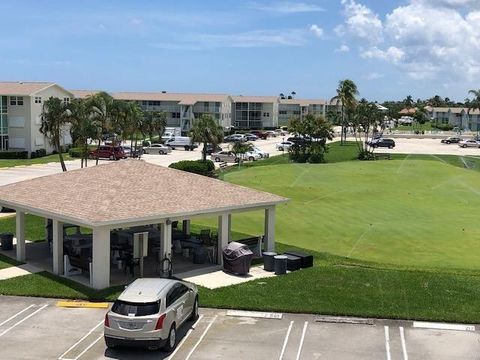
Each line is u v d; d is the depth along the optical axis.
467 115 181.12
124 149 86.19
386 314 19.31
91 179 25.77
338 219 38.88
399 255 29.62
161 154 87.81
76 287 22.00
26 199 24.89
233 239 31.09
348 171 62.34
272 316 19.28
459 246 31.62
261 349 16.64
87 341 17.11
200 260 25.81
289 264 24.92
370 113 97.94
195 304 18.89
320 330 18.16
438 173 61.53
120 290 21.67
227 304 20.19
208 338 17.42
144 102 132.75
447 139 118.44
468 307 20.06
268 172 61.78
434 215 40.72
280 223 37.38
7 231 32.50
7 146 82.12
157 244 27.28
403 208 43.28
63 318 19.08
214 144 74.12
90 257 23.95
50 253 27.62
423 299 20.84
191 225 34.84
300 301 20.58
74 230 31.86
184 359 15.89
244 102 155.12
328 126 81.06
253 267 25.59
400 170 63.09
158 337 15.72
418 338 17.53
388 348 16.77
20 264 25.58
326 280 23.20
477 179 58.72
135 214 22.12
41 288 21.84
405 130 172.25
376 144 101.38
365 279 23.36
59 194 24.66
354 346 16.89
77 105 56.50
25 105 81.31
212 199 25.20
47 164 71.81
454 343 17.16
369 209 42.72
